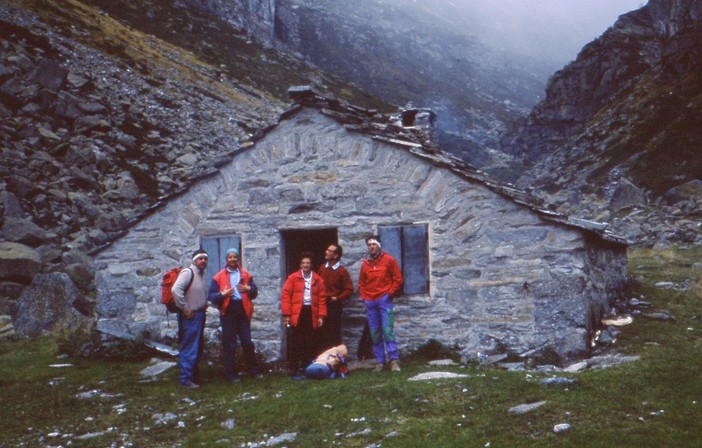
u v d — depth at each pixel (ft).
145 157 105.91
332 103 38.37
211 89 195.83
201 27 310.04
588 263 33.91
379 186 35.68
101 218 77.56
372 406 22.79
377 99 354.95
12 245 62.34
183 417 24.22
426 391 23.76
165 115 135.74
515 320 32.60
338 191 36.32
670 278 54.24
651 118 182.60
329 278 32.58
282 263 37.32
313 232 42.27
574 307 31.94
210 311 38.24
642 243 85.92
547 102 328.70
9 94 97.96
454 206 34.24
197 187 38.86
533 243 32.81
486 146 403.75
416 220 34.86
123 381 31.07
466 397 22.65
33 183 79.30
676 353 28.76
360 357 34.19
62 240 70.85
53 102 101.91
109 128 106.73
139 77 159.94
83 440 22.03
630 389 21.94
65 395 28.37
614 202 123.34
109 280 40.09
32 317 47.60
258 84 260.01
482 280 33.40
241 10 391.45
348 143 36.42
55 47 142.10
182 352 29.81
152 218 39.60
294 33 601.21
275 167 37.60
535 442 17.46
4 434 23.30
